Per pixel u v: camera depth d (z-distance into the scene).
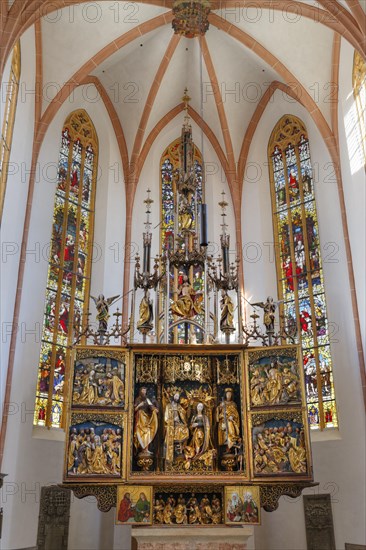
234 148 25.27
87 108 24.50
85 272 22.73
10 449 17.66
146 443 15.84
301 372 16.02
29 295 19.64
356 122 20.58
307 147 24.11
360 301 19.61
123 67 23.98
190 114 25.97
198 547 15.05
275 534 19.64
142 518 15.02
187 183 19.36
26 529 17.56
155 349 16.59
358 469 18.58
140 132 24.77
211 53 23.77
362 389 19.02
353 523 18.25
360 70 20.36
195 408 16.56
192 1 20.39
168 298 17.58
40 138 21.47
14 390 18.19
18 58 20.14
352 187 20.58
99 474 15.27
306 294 22.20
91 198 23.98
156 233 24.34
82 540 19.09
